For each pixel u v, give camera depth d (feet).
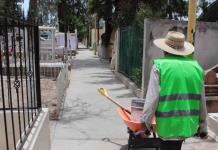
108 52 90.94
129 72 44.45
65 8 88.58
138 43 38.81
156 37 34.30
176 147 13.09
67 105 31.76
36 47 15.80
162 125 12.56
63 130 23.75
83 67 70.49
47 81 45.32
